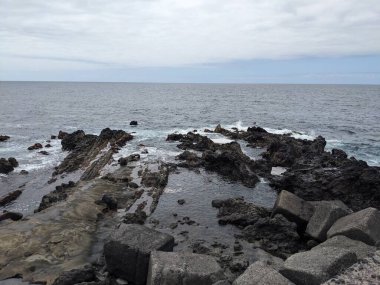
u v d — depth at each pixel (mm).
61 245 15125
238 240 16844
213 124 59375
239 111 79812
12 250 14383
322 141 35656
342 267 10500
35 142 42094
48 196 21875
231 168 27719
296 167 27359
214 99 121438
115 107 88688
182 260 11555
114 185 23984
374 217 13984
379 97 134500
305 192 22359
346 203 21219
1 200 22766
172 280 10828
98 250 15375
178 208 21062
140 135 46906
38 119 62938
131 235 13383
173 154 34812
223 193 23938
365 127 55125
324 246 12773
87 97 125875
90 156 32562
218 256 15031
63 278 12359
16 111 73562
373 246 12820
